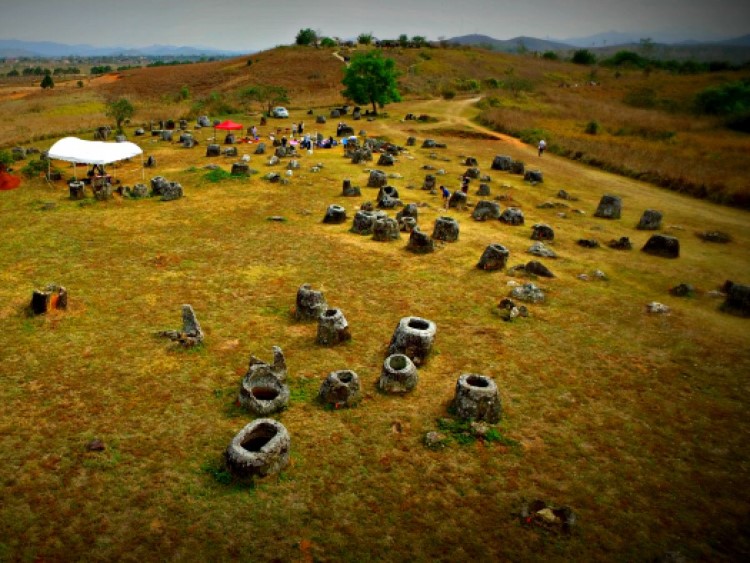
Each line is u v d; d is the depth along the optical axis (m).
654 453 9.12
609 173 36.72
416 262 17.91
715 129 52.00
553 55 137.62
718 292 16.67
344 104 65.00
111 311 13.51
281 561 6.68
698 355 12.67
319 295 13.38
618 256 20.14
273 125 50.34
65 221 21.12
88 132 44.75
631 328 13.93
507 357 12.05
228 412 9.62
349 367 11.30
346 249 18.83
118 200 24.42
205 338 12.28
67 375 10.61
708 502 8.07
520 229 22.80
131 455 8.43
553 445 9.16
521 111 58.94
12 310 13.34
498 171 35.53
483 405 9.54
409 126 51.28
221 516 7.31
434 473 8.33
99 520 7.18
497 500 7.86
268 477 8.02
